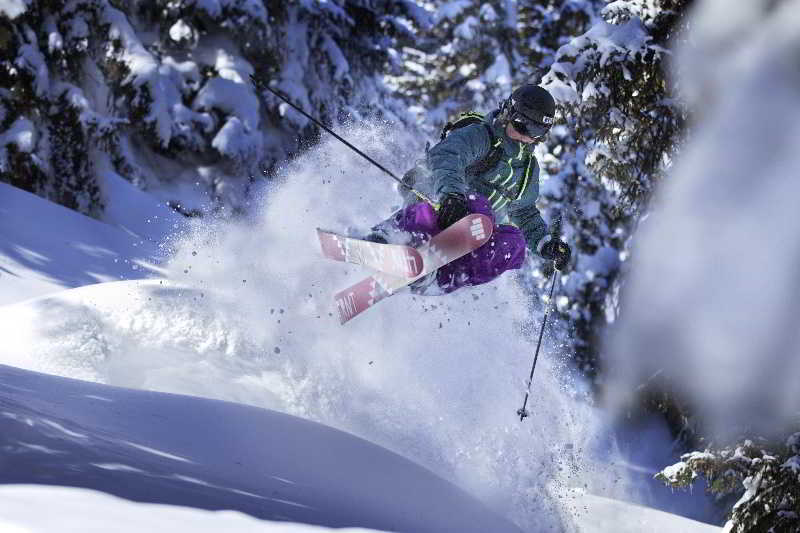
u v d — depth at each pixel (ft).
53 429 10.60
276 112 77.46
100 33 65.67
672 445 49.75
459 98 88.48
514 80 82.53
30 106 57.88
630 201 45.14
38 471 8.86
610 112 42.52
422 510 15.15
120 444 11.46
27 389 14.28
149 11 73.00
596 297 55.01
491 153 20.84
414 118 88.94
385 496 14.97
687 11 40.73
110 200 63.05
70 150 60.34
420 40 92.32
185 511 8.92
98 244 50.85
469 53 87.20
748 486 33.14
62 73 61.67
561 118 43.83
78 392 15.42
